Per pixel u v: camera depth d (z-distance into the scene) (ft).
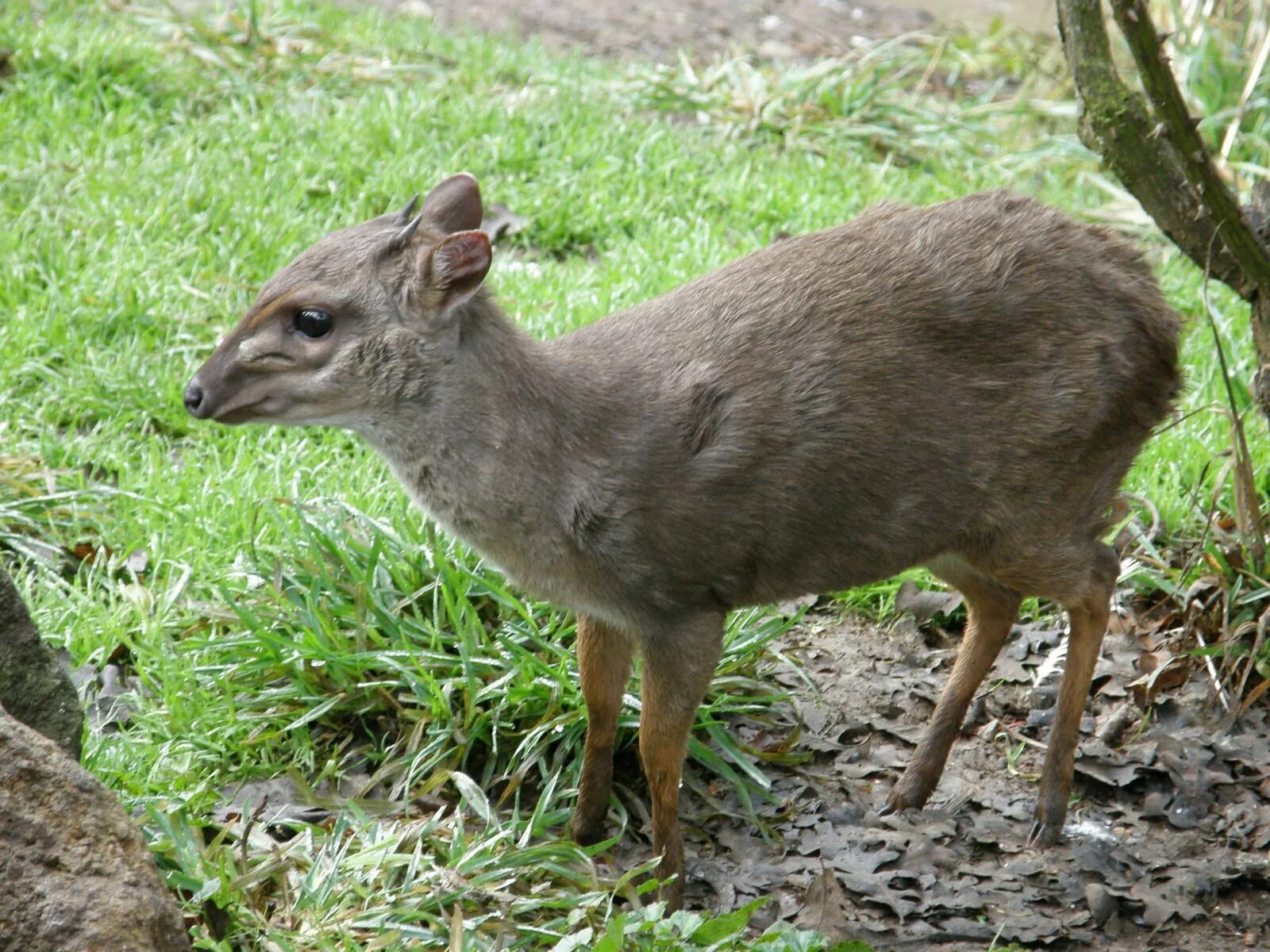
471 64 54.34
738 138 52.21
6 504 31.91
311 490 32.86
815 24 64.80
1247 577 30.68
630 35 62.49
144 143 45.91
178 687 27.96
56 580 30.37
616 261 42.27
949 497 24.98
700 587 24.26
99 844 19.02
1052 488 25.54
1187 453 35.14
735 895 25.66
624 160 48.85
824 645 31.78
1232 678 29.99
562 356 24.44
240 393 23.48
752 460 23.81
